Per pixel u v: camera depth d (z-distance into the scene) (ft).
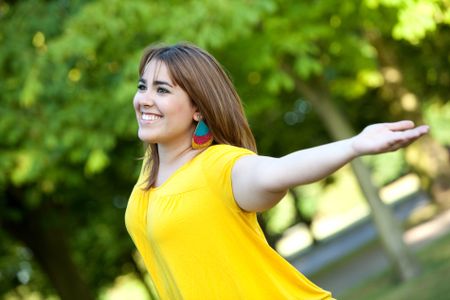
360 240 114.83
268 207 11.28
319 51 49.37
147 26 40.34
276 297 12.09
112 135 42.98
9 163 43.83
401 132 9.30
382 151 9.50
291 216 144.56
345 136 51.11
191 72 12.35
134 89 39.40
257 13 38.91
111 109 42.80
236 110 12.70
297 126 79.15
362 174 53.06
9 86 44.01
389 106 73.36
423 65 73.36
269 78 44.47
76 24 40.34
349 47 49.57
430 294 41.57
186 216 11.84
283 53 47.16
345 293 60.23
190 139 12.60
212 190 11.73
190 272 12.04
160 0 40.88
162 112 12.35
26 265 80.53
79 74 44.47
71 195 59.21
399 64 73.36
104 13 40.06
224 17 38.91
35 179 48.14
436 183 79.66
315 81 50.88
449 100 79.36
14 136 43.55
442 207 80.02
